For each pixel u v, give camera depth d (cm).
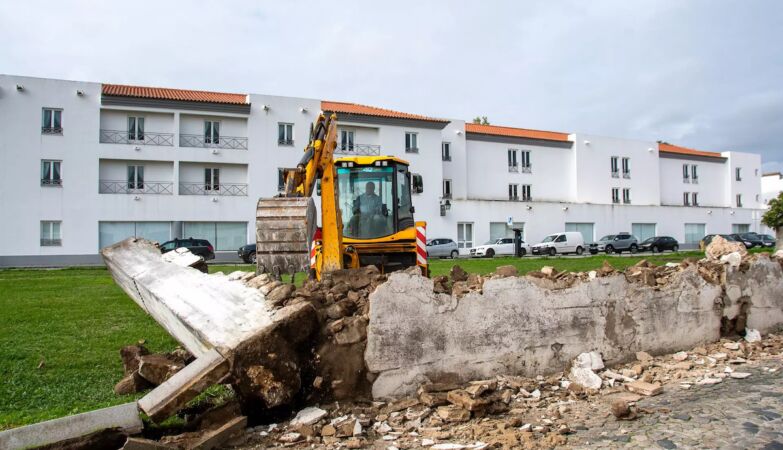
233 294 578
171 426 469
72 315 1005
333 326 523
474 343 593
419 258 1041
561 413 530
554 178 4897
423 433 470
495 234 4278
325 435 461
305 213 717
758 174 6078
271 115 3609
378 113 4028
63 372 640
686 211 5141
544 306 646
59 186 3159
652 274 796
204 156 3469
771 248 4078
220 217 3475
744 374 657
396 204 1060
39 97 3138
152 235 3356
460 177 4419
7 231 3058
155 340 795
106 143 3272
